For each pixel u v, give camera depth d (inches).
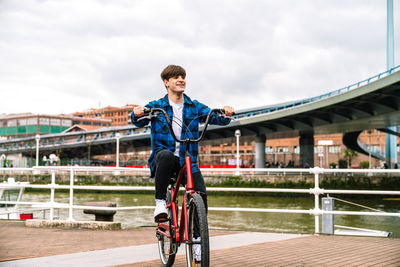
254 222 806.5
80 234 262.5
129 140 2657.5
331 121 1563.7
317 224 263.7
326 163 4045.3
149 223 695.1
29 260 173.3
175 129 144.9
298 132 1931.6
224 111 145.0
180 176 138.4
